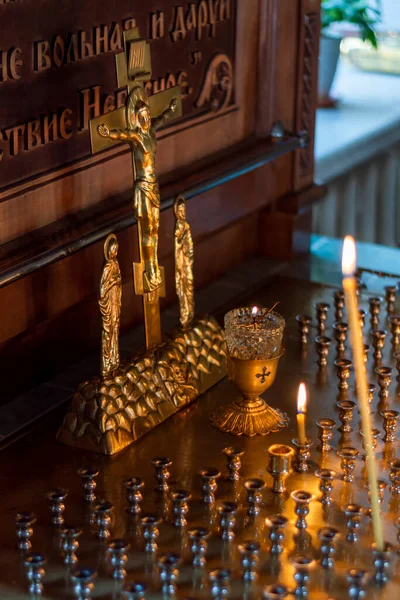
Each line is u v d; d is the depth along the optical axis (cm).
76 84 181
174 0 194
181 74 198
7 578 156
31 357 187
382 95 343
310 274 220
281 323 176
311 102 224
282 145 216
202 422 179
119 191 191
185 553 159
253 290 212
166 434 177
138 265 179
